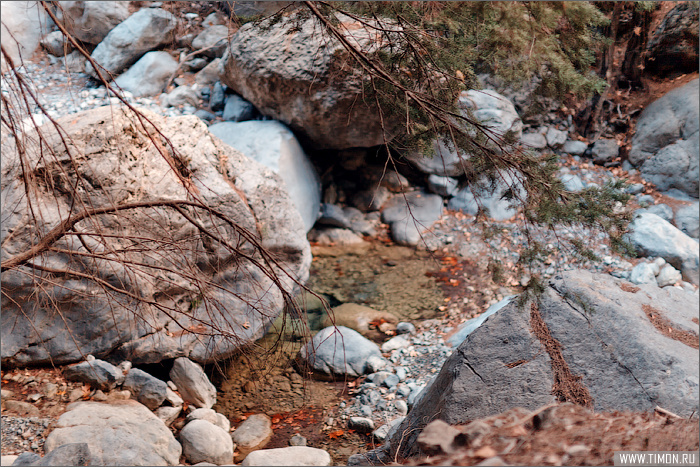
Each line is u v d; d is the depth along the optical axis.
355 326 5.55
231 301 4.88
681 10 7.36
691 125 6.90
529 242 3.40
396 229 7.36
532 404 3.09
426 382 4.58
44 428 3.65
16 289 4.14
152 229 4.57
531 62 3.39
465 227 7.21
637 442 2.49
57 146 4.28
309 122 6.84
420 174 7.90
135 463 3.39
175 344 4.63
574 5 3.20
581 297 3.60
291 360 5.03
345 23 5.34
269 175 5.56
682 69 7.64
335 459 3.84
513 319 3.52
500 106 6.84
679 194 6.75
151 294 4.50
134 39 7.99
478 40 3.44
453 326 5.46
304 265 5.63
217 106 7.87
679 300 3.85
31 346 4.29
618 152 7.52
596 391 3.08
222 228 4.87
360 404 4.45
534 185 3.30
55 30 8.30
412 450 3.27
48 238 3.28
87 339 4.37
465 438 2.29
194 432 3.86
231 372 4.88
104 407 3.92
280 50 6.48
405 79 3.65
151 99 7.84
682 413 2.88
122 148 4.55
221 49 8.33
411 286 6.29
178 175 3.58
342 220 7.50
